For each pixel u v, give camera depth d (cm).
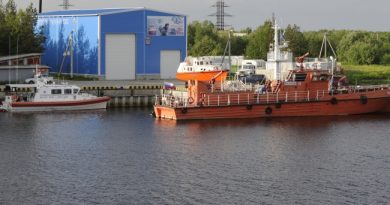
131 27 9956
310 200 4288
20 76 8925
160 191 4450
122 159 5262
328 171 4919
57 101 7588
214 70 8938
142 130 6381
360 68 13175
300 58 7138
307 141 5872
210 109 6738
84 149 5609
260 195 4381
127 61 9975
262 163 5134
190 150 5541
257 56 13850
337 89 7062
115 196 4350
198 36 16325
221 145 5712
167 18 10188
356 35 15825
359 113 7075
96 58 9800
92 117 7238
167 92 7912
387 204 4212
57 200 4272
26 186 4547
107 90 8244
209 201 4266
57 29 10606
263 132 6212
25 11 10631
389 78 11050
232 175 4809
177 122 6712
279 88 6850
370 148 5631
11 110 7456
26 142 5878
